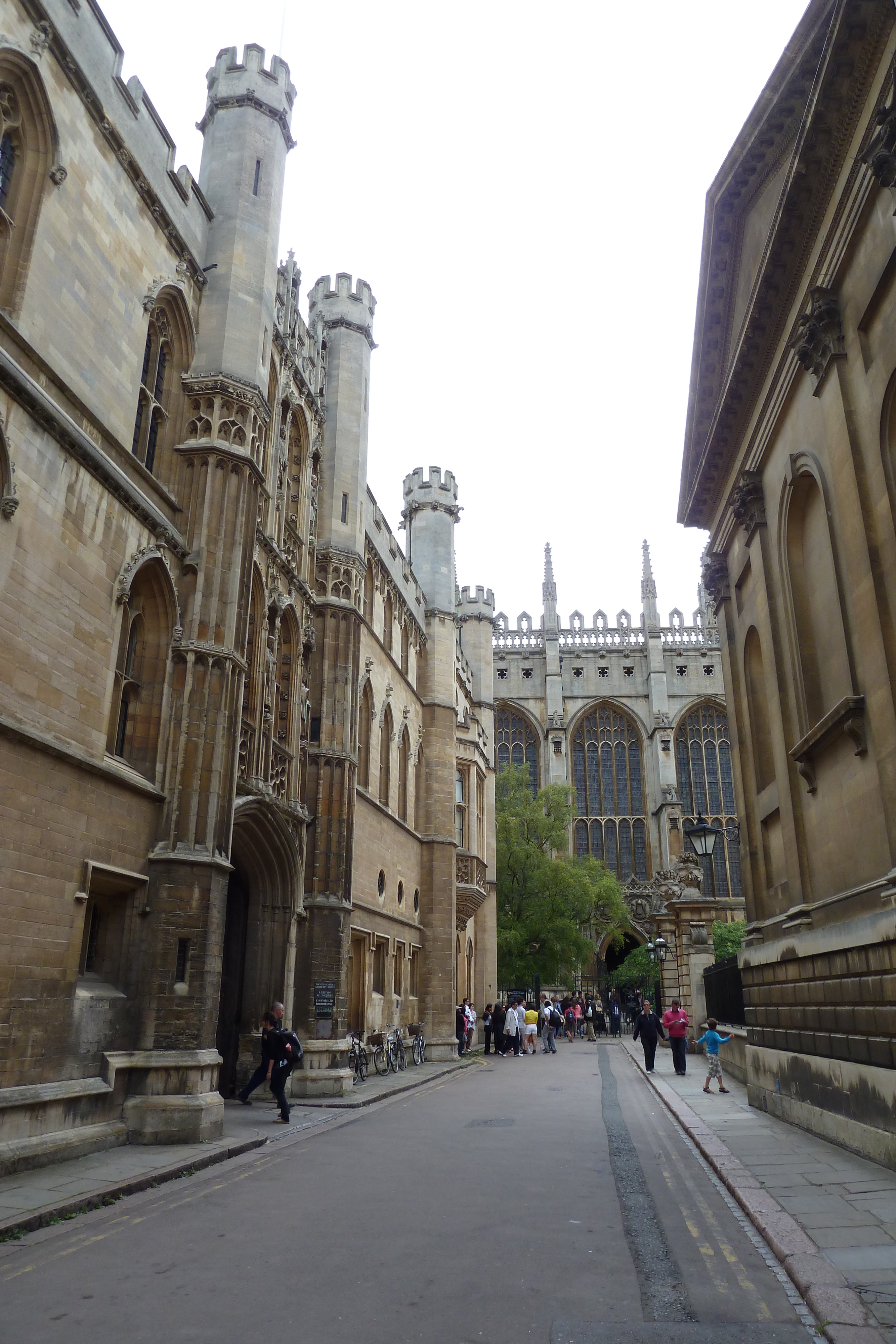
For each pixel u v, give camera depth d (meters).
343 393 27.75
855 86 13.63
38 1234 8.66
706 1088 21.28
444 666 39.53
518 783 59.75
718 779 72.56
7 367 11.55
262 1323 6.32
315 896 23.38
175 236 17.47
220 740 16.38
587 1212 9.61
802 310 16.39
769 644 19.25
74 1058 12.83
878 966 12.34
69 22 13.89
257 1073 17.62
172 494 17.25
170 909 15.09
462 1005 38.44
